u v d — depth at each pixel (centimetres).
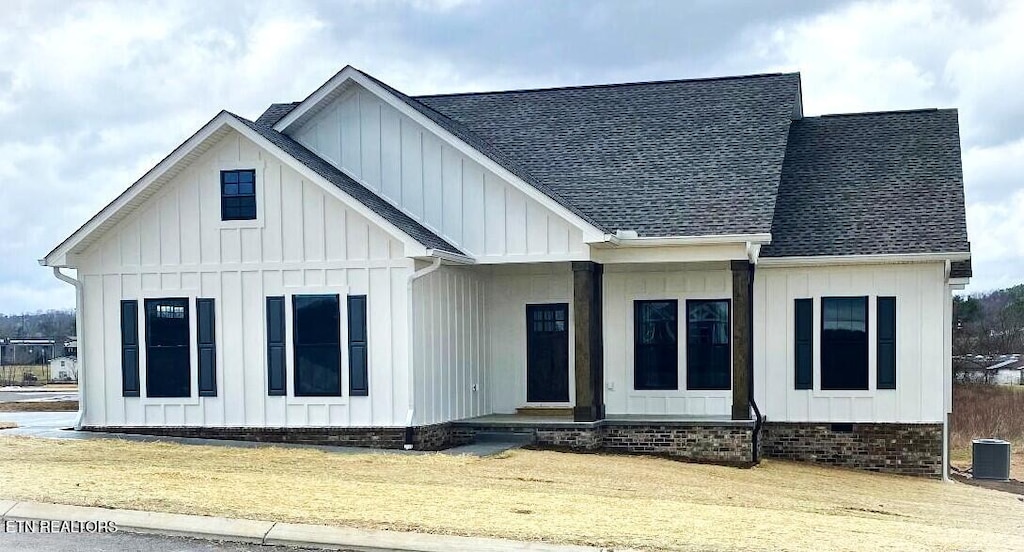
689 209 2033
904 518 1466
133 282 1964
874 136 2427
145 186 1912
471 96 2608
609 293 2167
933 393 2047
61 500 1162
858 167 2325
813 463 2092
